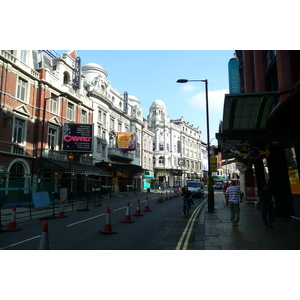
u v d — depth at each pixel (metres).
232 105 7.61
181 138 73.44
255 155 10.91
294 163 8.55
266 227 9.33
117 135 39.00
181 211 15.98
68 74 28.70
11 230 9.45
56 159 24.64
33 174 22.19
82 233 8.97
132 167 41.62
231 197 10.05
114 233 8.89
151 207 18.27
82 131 26.08
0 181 13.63
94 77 35.69
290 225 9.93
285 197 11.89
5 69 19.58
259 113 7.64
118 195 33.66
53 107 25.28
